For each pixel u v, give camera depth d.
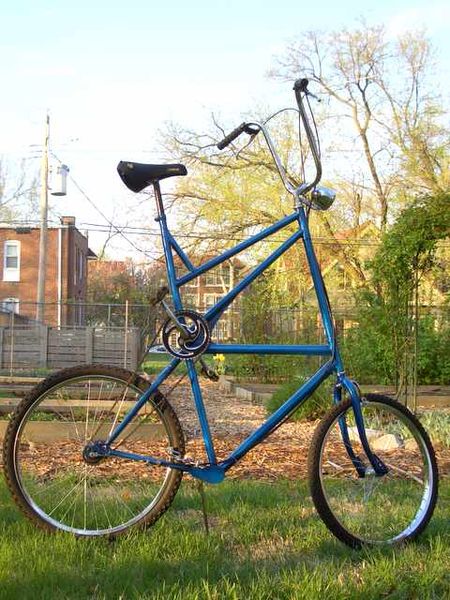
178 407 9.88
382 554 3.18
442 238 8.74
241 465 5.68
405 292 9.16
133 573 2.84
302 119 3.48
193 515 3.88
